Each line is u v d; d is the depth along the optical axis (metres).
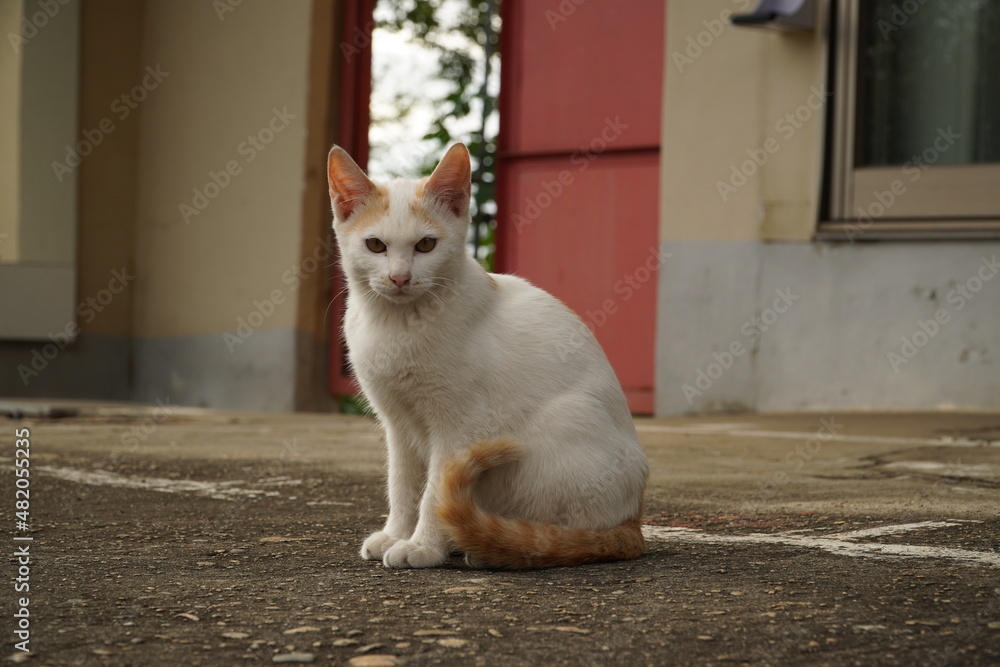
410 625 2.19
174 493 4.27
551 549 2.81
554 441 2.98
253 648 2.02
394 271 2.98
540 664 1.93
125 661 1.95
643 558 2.94
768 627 2.14
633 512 3.11
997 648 1.98
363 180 3.18
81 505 3.93
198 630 2.15
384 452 5.88
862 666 1.89
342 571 2.79
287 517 3.72
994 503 3.82
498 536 2.77
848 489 4.27
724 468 5.03
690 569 2.75
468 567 2.87
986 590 2.43
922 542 3.07
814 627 2.13
